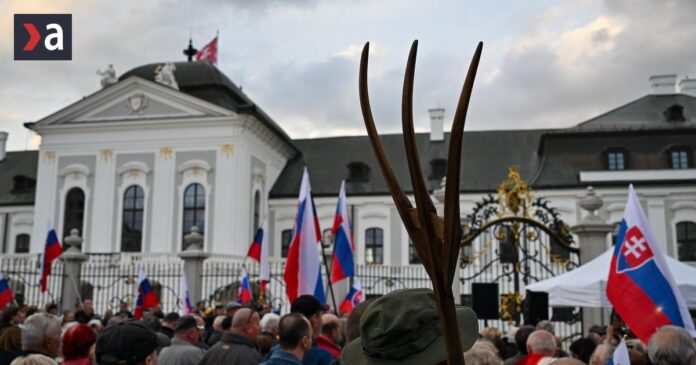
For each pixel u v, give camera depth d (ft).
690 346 14.80
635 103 135.44
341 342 29.09
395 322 7.04
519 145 137.69
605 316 46.96
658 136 123.44
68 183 121.90
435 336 7.13
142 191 119.14
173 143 119.03
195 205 116.67
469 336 7.74
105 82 125.80
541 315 42.32
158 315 44.88
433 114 140.56
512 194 50.67
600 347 19.33
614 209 119.75
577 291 36.27
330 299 57.57
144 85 120.26
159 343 24.76
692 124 124.67
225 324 28.12
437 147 138.10
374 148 5.50
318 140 148.25
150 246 116.57
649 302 24.02
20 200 142.31
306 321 18.35
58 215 121.08
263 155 127.95
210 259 103.24
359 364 7.48
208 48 141.59
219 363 20.08
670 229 117.80
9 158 158.10
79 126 122.11
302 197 39.42
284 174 138.21
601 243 48.91
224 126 117.39
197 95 123.44
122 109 121.80
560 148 126.82
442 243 5.09
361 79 5.48
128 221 118.83
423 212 5.12
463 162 134.00
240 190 115.75
